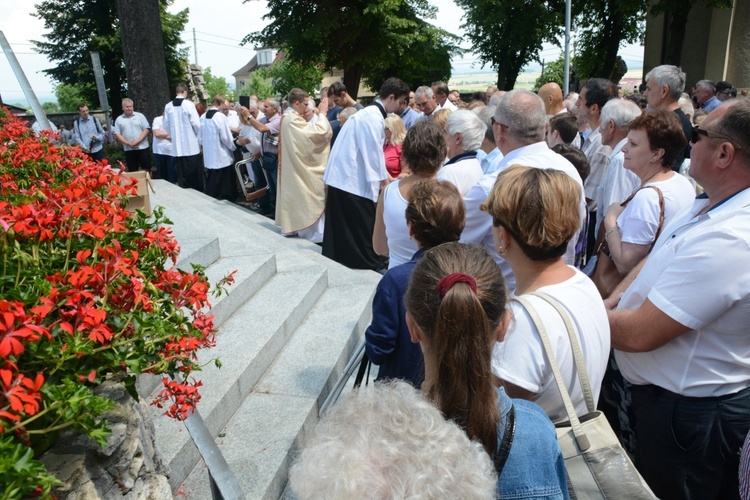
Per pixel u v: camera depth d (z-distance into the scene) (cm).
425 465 87
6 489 100
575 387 158
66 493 133
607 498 145
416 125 308
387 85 581
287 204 644
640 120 271
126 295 154
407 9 2658
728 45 2069
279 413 277
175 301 171
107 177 206
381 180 555
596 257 313
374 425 94
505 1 2481
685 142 266
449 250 144
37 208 161
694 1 1956
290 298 379
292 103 632
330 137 635
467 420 122
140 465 160
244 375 288
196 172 945
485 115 432
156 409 249
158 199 701
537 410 133
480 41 2644
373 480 85
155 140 955
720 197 185
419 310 138
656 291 182
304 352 339
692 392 185
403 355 218
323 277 441
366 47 2548
